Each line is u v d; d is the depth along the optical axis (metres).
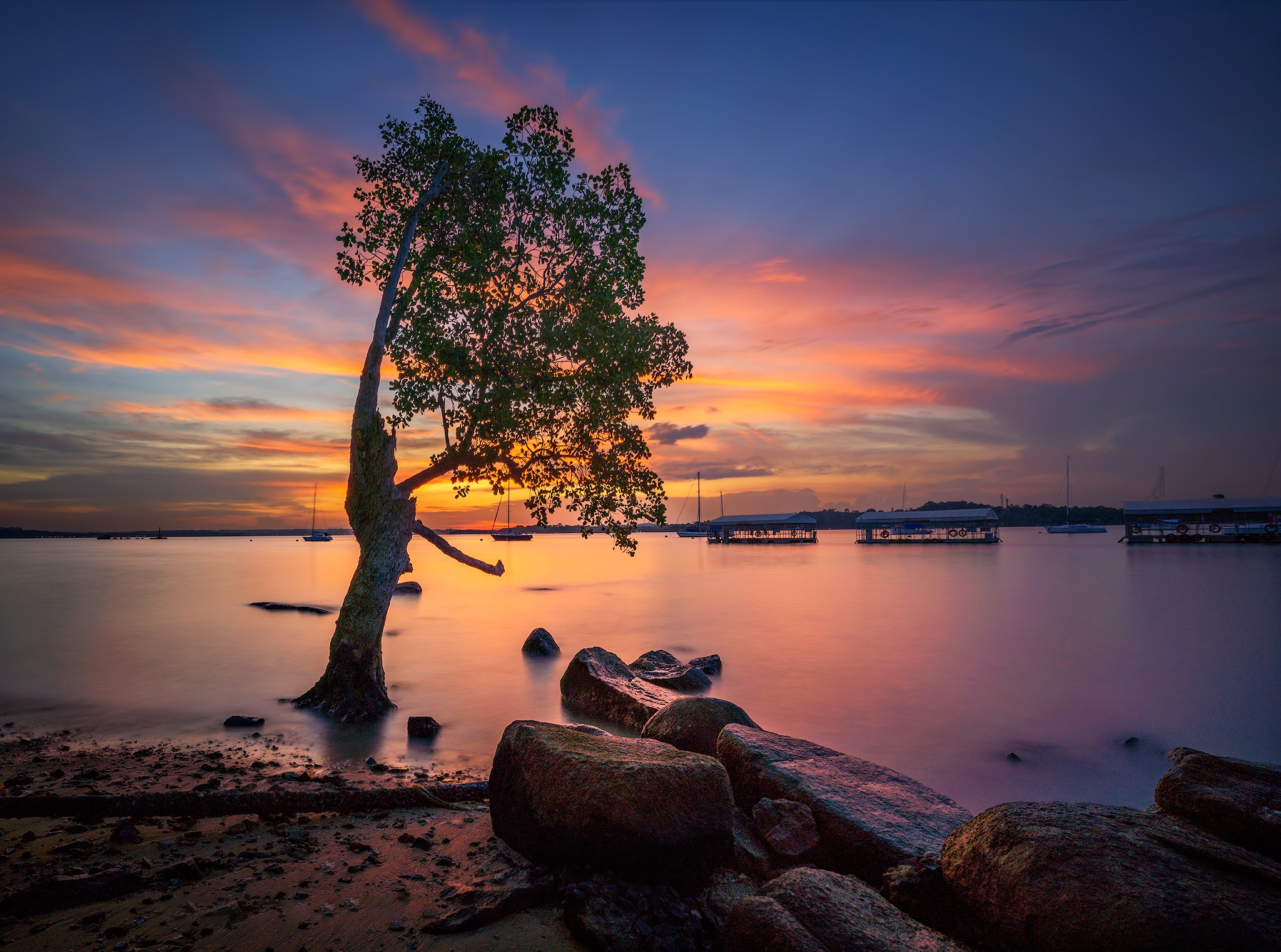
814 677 18.48
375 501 13.68
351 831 6.40
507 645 22.92
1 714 13.63
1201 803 4.70
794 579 52.31
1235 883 3.67
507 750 5.98
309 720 13.16
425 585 49.09
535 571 65.25
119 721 13.07
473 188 14.62
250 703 14.50
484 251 14.02
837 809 6.02
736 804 7.18
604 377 13.88
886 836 5.57
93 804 6.60
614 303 14.47
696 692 15.83
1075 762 12.11
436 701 15.07
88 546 154.88
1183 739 13.42
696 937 4.51
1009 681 18.08
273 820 6.70
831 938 3.78
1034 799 10.52
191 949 4.20
